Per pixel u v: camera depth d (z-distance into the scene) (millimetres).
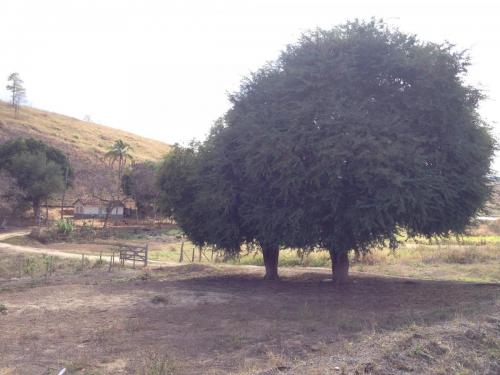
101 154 105062
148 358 9422
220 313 14164
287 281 21906
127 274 26172
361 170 16719
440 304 14898
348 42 19016
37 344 10672
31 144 67812
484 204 19969
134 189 69688
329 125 17594
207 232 23031
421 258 30094
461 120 18641
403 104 18609
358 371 7652
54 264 30891
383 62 18312
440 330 9867
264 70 20953
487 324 10414
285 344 10133
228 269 26938
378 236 18312
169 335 11438
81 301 16469
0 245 41781
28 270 28734
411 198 16484
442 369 8117
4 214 61875
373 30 19438
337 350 9359
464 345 9203
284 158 17828
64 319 13508
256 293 18141
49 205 74812
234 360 9211
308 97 18625
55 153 69750
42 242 47875
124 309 14977
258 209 19297
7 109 121125
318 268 28156
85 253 39375
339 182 17516
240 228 21453
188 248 46031
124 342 10797
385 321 12352
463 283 20172
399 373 7836
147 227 64312
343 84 18625
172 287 19812
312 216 18266
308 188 18188
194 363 9086
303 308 14891
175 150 24000
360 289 18859
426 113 18375
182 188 23141
